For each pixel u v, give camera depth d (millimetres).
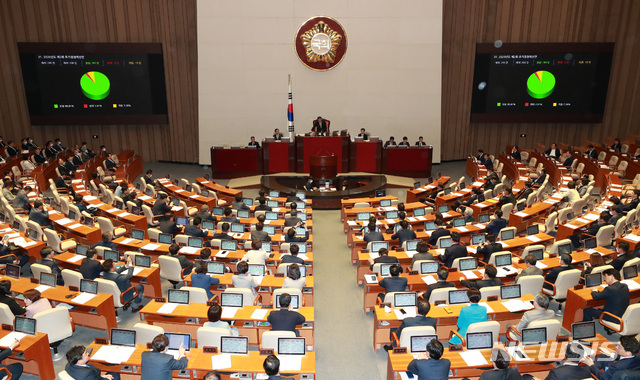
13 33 23688
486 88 24484
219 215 15273
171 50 24156
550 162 21094
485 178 18766
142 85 24078
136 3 23688
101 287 9273
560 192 16641
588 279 9203
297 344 6926
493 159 23062
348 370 8328
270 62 23891
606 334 9172
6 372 6922
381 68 24109
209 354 6918
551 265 10297
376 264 10047
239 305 8500
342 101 24438
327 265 13016
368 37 23781
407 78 24281
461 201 16516
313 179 20062
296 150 21844
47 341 7668
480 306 7613
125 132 25609
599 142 25906
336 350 8953
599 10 24203
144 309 8305
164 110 24547
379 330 8688
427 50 24000
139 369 6859
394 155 22094
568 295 9203
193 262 11391
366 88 24328
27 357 7340
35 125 24422
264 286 9555
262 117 24484
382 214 15156
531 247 10695
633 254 10523
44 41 23844
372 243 11383
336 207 18422
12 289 9141
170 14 23766
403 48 23953
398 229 12969
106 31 23906
